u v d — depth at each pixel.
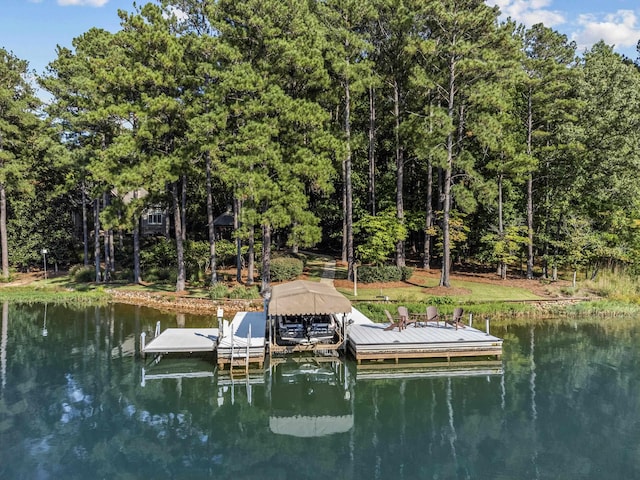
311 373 18.06
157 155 30.34
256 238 40.88
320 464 11.45
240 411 14.75
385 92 38.69
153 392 15.98
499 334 23.25
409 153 37.22
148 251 38.34
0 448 12.00
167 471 11.06
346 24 30.86
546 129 35.81
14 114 37.00
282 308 17.94
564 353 20.34
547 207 36.16
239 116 29.00
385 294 29.05
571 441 12.63
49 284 37.06
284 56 27.20
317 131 29.19
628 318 26.97
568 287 32.03
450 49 28.59
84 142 35.28
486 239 34.69
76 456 11.68
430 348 18.52
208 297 29.20
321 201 43.16
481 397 15.66
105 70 28.48
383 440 12.80
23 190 38.44
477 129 29.41
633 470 11.16
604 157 33.41
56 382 16.62
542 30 33.38
